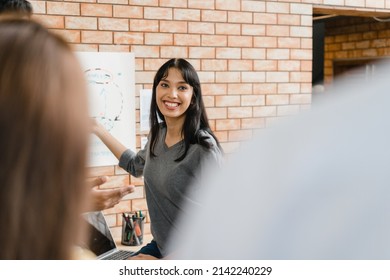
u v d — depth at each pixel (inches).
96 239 92.7
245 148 7.8
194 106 84.4
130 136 132.9
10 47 15.0
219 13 139.8
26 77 14.5
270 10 145.9
